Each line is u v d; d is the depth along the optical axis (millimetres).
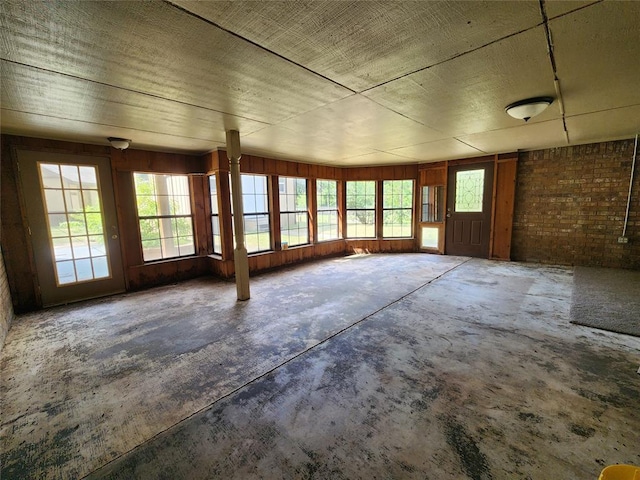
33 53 1654
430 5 1337
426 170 6664
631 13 1411
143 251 4551
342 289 4242
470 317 3143
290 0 1270
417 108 2820
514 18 1452
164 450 1535
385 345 2590
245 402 1891
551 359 2291
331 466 1414
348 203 7102
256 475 1379
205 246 5277
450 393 1924
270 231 5578
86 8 1279
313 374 2182
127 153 4289
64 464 1462
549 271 4887
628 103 2777
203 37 1560
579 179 5008
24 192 3518
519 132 3941
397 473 1367
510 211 5676
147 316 3367
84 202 3959
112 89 2201
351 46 1688
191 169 4980
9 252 3449
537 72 2088
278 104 2625
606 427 1600
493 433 1583
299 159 5781
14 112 2654
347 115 2990
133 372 2252
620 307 3262
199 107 2654
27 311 3572
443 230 6543
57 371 2279
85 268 3988
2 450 1551
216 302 3791
